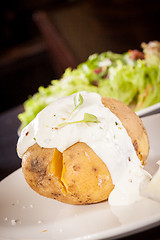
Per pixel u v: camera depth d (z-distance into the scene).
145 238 0.25
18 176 0.35
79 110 0.29
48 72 1.70
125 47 0.86
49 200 0.31
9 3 1.90
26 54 1.69
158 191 0.24
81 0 1.56
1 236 0.28
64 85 0.59
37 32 1.98
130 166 0.28
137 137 0.29
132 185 0.27
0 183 0.35
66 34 1.09
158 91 0.48
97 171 0.27
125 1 1.11
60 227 0.27
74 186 0.28
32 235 0.27
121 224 0.24
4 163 0.51
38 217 0.29
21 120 0.58
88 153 0.27
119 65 0.54
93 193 0.28
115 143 0.28
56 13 1.42
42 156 0.29
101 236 0.24
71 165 0.28
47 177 0.29
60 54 1.01
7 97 1.63
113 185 0.28
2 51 1.87
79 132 0.28
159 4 1.05
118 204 0.27
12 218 0.30
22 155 0.31
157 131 0.36
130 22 1.01
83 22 1.16
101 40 0.94
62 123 0.28
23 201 0.32
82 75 0.59
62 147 0.28
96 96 0.30
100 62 0.62
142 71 0.50
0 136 0.61
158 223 0.24
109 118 0.29
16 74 1.66
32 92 1.67
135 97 0.52
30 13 1.95
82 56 0.88
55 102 0.31
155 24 0.96
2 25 1.91
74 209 0.29
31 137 0.30
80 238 0.24
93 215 0.27
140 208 0.25
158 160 0.32
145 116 0.41
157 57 0.56
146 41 0.86
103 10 1.20
